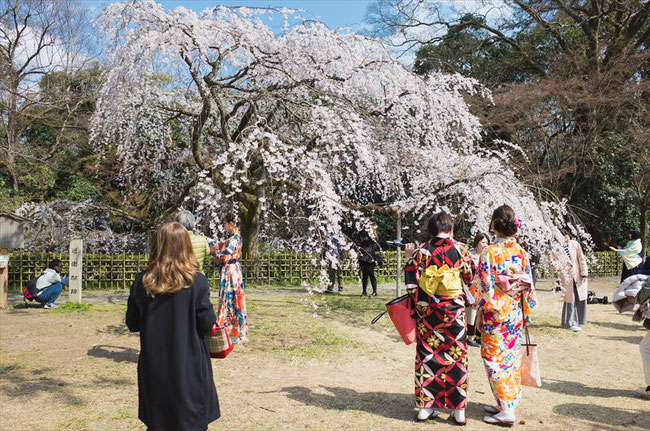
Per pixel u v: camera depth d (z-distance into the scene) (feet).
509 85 50.03
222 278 19.19
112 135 29.04
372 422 11.67
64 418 11.63
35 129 54.65
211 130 32.99
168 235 8.30
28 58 53.62
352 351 18.57
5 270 27.20
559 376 16.03
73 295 28.22
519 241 26.02
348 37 26.37
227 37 24.61
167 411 7.90
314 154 22.75
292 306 28.12
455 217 26.23
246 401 12.98
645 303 14.01
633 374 16.34
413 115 30.63
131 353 18.01
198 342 8.21
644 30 54.70
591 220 53.42
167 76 28.35
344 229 33.58
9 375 15.05
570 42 55.77
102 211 40.22
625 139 50.24
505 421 11.62
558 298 33.58
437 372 11.70
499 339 11.85
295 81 24.66
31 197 49.06
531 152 47.37
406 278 12.01
